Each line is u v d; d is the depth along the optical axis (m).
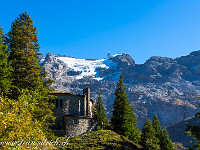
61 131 41.84
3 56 30.14
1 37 32.28
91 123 46.97
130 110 56.59
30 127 13.84
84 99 48.56
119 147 39.62
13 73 32.22
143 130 53.50
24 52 34.34
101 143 39.62
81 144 37.81
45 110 32.38
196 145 30.17
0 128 12.33
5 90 26.92
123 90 57.09
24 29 36.72
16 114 13.43
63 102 45.66
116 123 54.12
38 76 34.59
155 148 46.03
